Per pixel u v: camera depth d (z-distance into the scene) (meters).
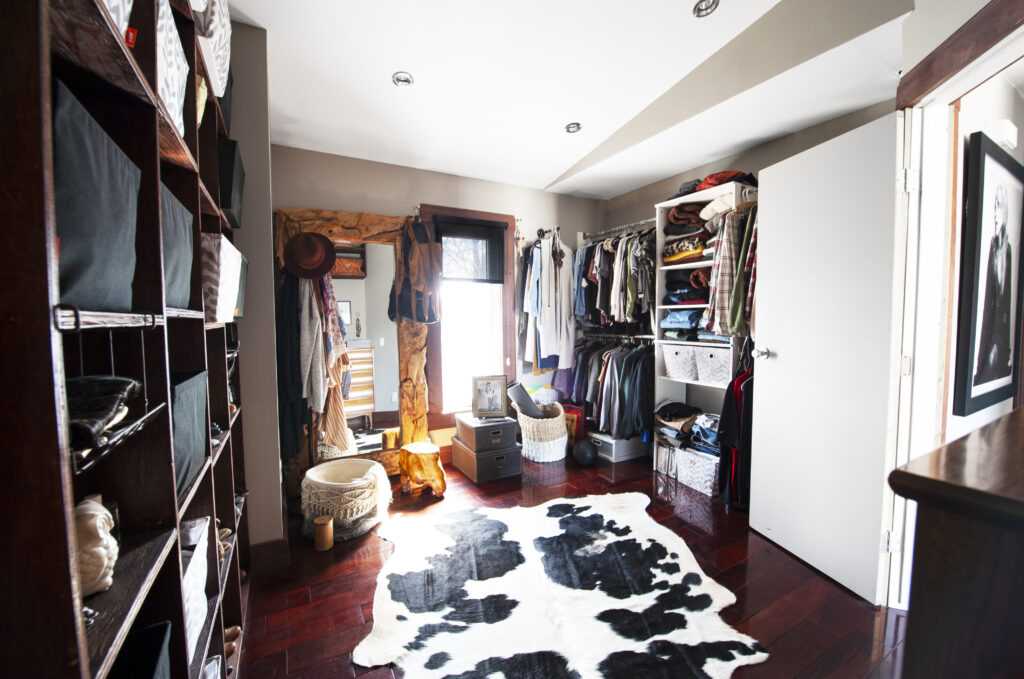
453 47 1.96
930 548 0.34
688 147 2.82
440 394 3.45
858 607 1.68
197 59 1.25
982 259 1.74
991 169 1.75
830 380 1.84
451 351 3.53
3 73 0.41
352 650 1.49
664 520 2.42
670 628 1.57
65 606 0.45
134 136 0.76
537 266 3.70
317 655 1.47
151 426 0.81
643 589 1.80
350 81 2.19
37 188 0.42
